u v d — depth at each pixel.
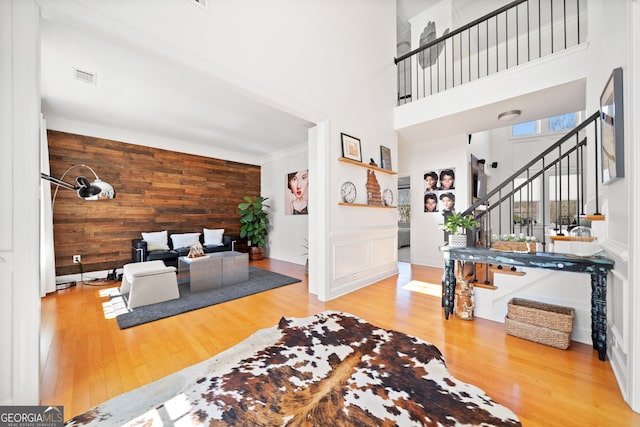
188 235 4.97
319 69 3.05
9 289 1.32
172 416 1.28
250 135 4.87
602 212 2.04
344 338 2.08
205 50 2.06
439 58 4.64
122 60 2.51
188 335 2.20
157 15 1.81
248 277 4.13
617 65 1.78
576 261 1.85
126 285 3.31
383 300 3.09
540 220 6.78
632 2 1.38
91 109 3.59
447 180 4.96
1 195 1.30
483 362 1.77
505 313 2.41
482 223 3.69
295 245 5.71
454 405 1.33
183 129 4.48
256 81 2.41
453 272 2.51
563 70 2.82
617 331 1.64
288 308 2.83
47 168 3.38
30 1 1.36
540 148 6.83
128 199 4.52
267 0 2.51
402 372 1.62
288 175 5.88
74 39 2.19
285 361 1.76
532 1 4.52
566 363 1.75
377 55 4.02
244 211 6.00
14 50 1.33
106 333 2.23
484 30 5.17
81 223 4.05
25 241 1.35
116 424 1.24
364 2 3.77
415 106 4.13
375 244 3.96
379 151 4.04
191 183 5.37
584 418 1.28
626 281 1.47
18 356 1.33
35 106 1.38
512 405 1.37
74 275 3.96
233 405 1.35
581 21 4.68
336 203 3.28
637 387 1.31
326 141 3.14
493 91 3.34
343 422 1.23
